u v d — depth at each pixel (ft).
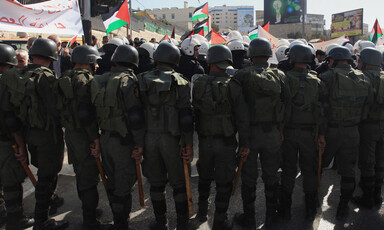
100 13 25.12
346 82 10.87
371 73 12.03
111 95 9.40
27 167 10.44
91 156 10.25
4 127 10.05
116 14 24.80
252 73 10.12
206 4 33.53
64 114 9.88
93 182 10.48
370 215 11.78
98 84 9.70
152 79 9.30
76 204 12.76
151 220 11.54
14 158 10.33
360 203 12.48
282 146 11.18
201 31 27.07
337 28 163.94
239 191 13.80
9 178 10.34
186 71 14.15
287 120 10.65
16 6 13.73
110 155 9.68
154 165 9.94
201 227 11.06
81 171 10.25
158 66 9.93
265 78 9.92
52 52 10.43
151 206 12.55
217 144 9.98
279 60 17.07
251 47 10.66
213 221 11.11
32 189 13.79
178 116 9.59
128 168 9.78
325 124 10.84
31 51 10.25
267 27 28.84
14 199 10.44
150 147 9.59
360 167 12.39
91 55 10.12
